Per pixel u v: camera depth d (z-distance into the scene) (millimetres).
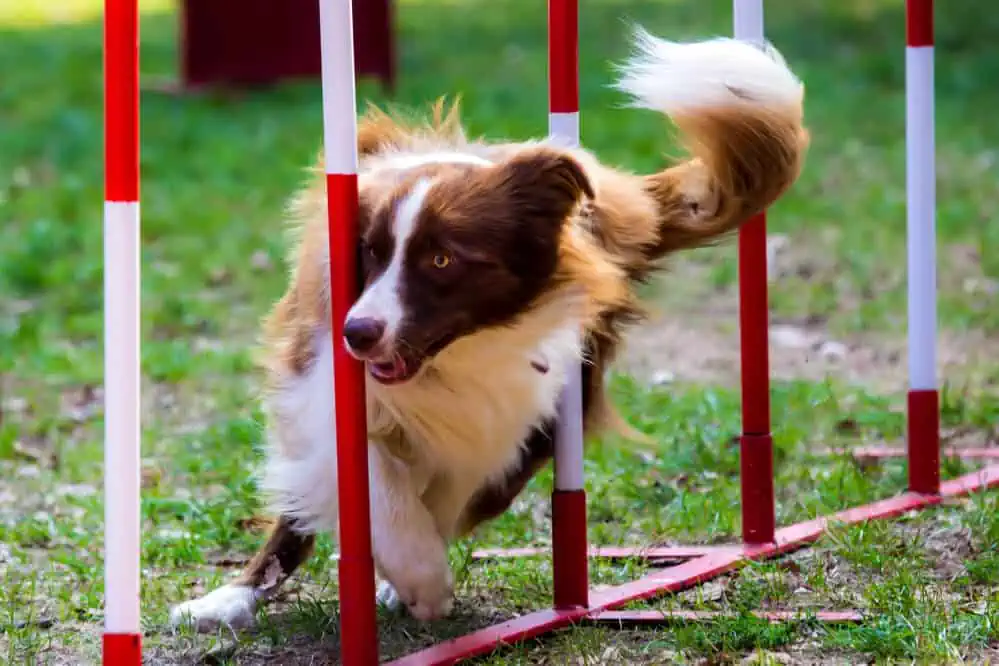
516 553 8484
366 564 6312
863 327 13867
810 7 33812
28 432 11289
